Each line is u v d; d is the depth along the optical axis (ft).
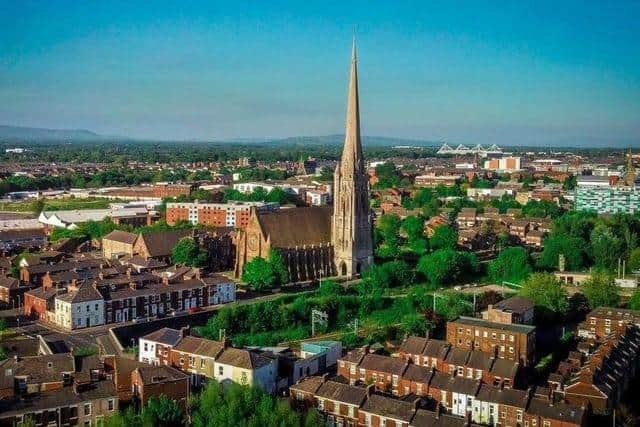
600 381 516.73
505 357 637.71
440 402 514.68
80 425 438.81
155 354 595.06
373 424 476.95
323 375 538.88
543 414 474.90
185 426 445.78
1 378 467.52
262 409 447.42
